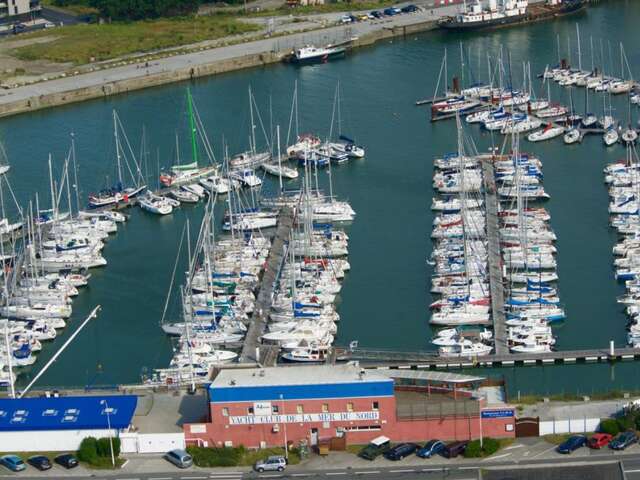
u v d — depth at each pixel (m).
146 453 179.62
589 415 183.00
